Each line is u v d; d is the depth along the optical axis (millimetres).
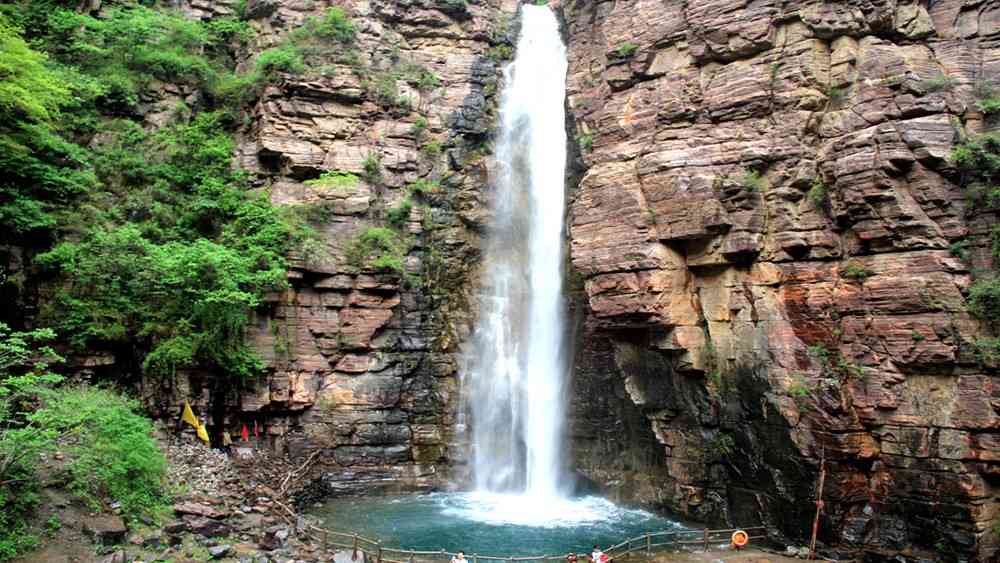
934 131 20688
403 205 33000
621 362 26875
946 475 19578
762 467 22859
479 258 34562
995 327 19453
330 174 32312
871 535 20719
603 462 28484
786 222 22828
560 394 30266
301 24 35094
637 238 24891
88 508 18359
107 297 25797
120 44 32406
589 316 29469
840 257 22062
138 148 30953
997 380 19047
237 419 28906
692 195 23891
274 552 19203
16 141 25859
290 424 29891
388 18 35969
